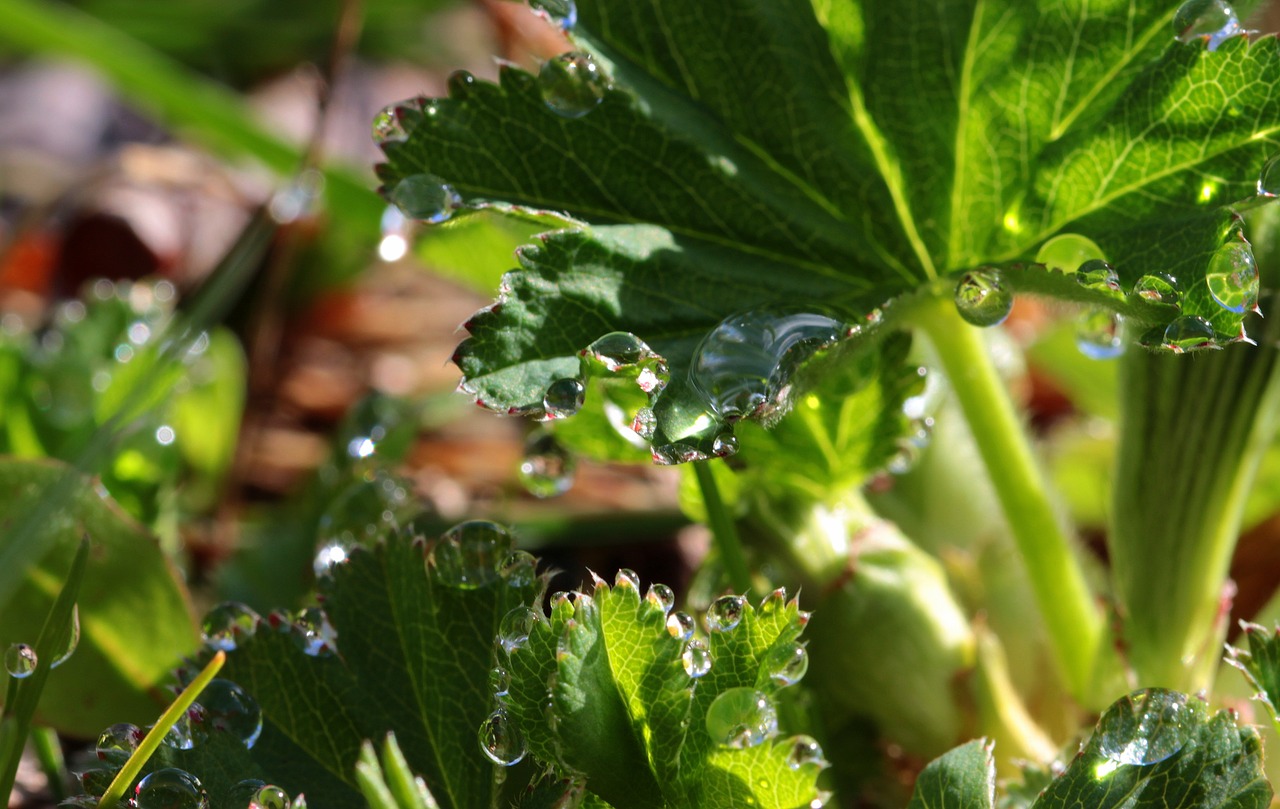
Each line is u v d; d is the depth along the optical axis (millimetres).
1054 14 129
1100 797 117
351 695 123
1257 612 159
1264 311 128
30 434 160
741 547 138
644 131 131
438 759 121
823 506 140
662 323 125
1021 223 130
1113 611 135
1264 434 131
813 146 132
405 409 168
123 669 134
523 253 124
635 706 117
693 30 132
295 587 154
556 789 116
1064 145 128
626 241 127
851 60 132
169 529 160
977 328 135
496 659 120
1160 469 132
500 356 122
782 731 128
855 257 131
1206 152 124
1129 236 124
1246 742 117
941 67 131
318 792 121
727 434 118
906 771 138
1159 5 127
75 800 118
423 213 128
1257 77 122
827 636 137
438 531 156
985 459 137
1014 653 142
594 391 139
